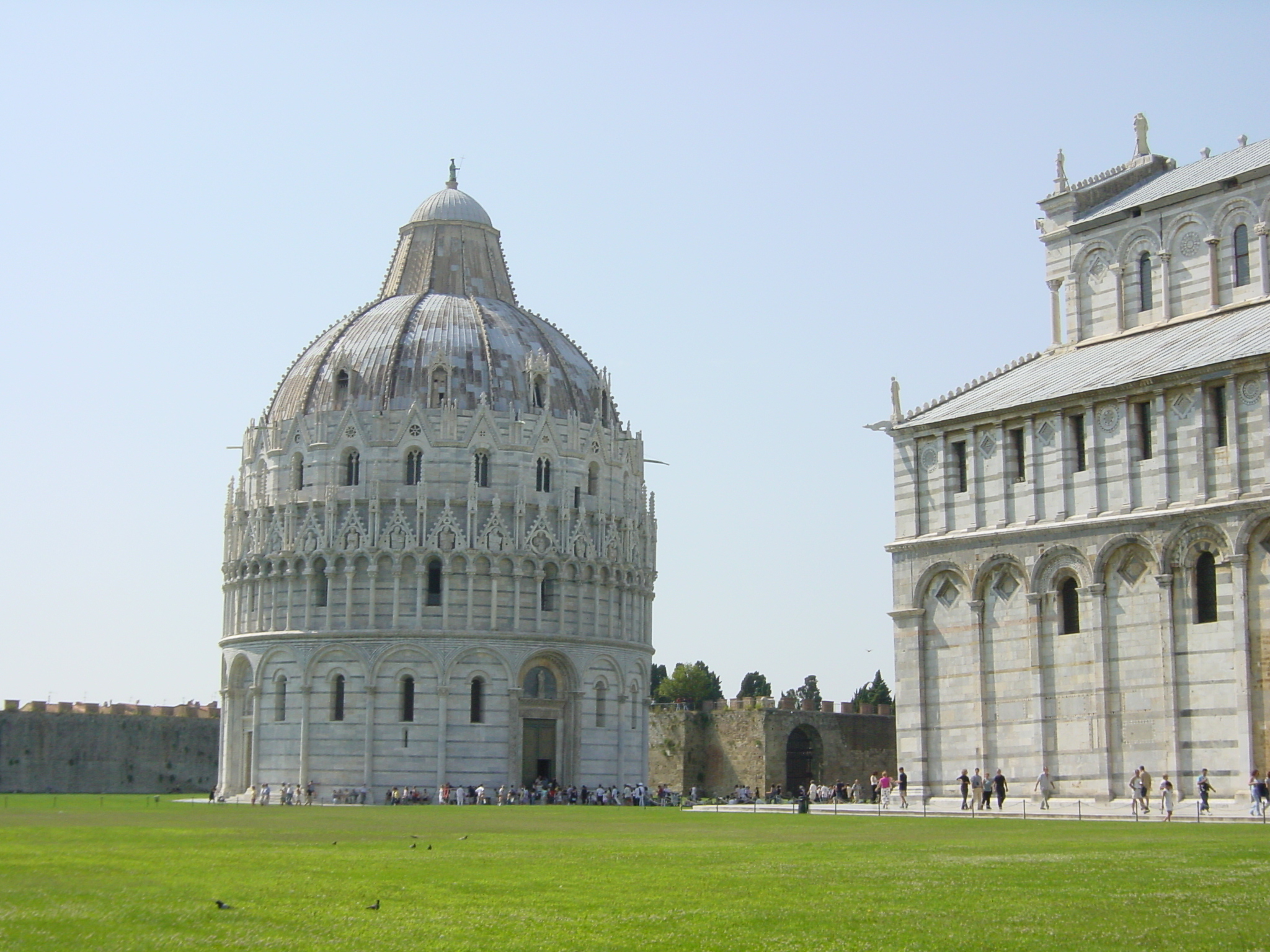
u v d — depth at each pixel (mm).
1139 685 76688
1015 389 87188
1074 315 95188
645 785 152250
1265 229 86250
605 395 158125
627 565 152375
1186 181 91812
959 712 84312
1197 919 32125
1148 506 77188
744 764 161500
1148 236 91938
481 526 144250
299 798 141375
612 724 149375
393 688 141625
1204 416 75438
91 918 32188
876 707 173375
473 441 145250
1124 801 76500
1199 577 75312
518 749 142375
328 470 145625
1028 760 80750
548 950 29062
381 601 142625
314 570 144500
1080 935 30234
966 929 31000
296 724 143625
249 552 149750
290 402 151750
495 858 47719
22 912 32781
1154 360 80688
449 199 166625
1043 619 81125
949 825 65000
